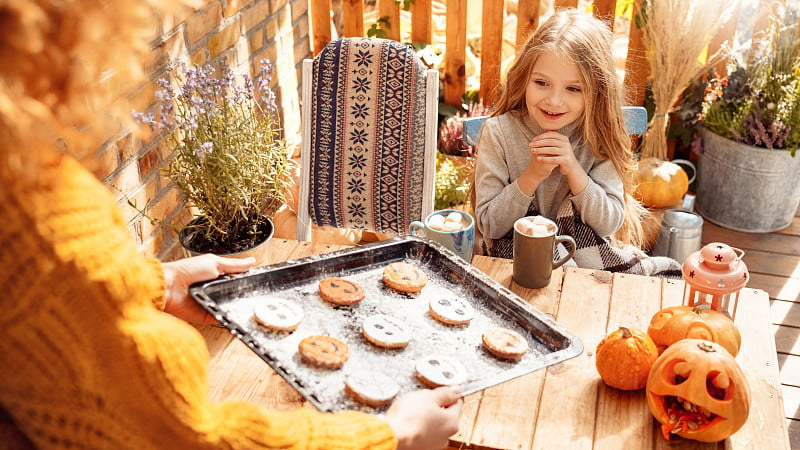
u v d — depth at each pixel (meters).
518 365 1.21
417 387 1.15
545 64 1.96
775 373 1.40
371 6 3.77
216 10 2.34
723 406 1.20
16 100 0.60
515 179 2.14
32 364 0.72
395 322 1.27
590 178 2.08
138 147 1.97
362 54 2.08
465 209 2.79
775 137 2.98
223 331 1.50
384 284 1.41
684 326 1.37
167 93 1.79
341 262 1.44
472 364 1.20
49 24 0.61
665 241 2.75
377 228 2.24
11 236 0.68
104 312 0.73
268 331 1.24
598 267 2.05
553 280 1.67
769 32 3.07
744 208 3.15
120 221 0.79
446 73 3.38
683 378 1.25
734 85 3.07
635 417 1.28
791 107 2.97
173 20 2.08
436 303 1.33
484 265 1.73
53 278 0.70
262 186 1.99
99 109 0.69
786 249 3.07
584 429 1.25
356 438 0.91
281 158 2.04
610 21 3.07
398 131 2.11
